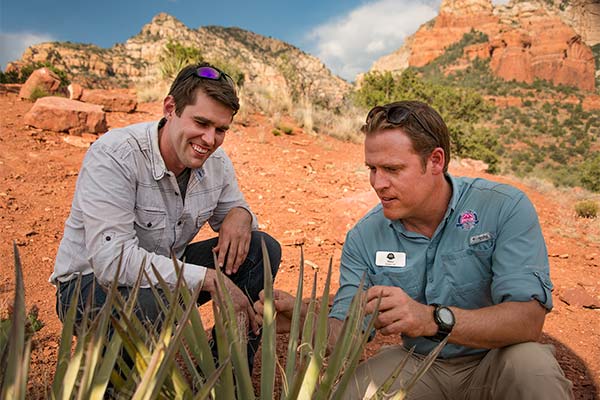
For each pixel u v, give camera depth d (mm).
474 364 2262
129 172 2307
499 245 2094
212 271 2291
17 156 7438
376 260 2287
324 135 13109
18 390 961
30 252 4523
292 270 4758
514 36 157875
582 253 6512
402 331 1891
